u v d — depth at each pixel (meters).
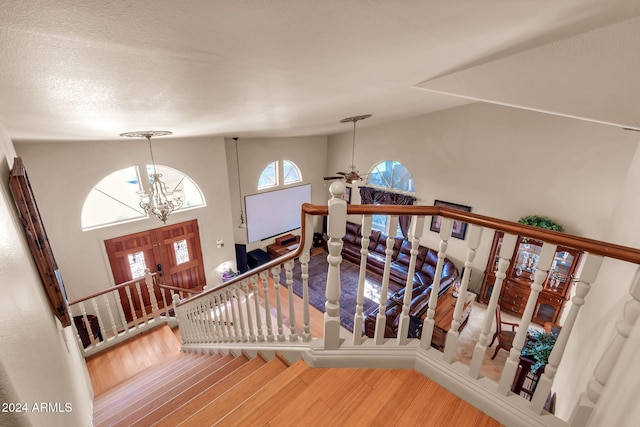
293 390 1.50
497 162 5.42
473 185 5.82
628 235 2.01
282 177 7.77
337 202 1.38
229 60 1.26
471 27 1.30
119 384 3.30
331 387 1.51
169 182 5.55
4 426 0.59
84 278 4.70
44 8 0.64
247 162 6.98
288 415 1.38
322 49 1.32
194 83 1.54
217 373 2.34
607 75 1.62
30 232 1.47
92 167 4.44
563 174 4.74
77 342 3.31
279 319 1.96
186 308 3.46
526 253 5.04
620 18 1.37
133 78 1.29
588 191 4.56
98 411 2.63
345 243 7.97
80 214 4.47
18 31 0.72
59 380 1.31
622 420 0.92
